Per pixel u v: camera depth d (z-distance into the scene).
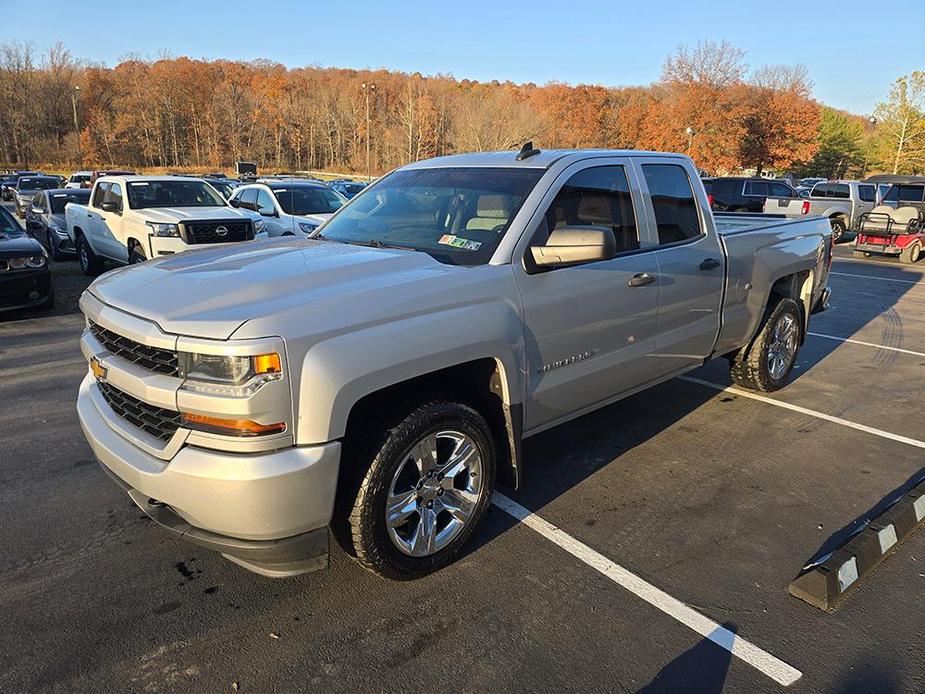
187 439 2.41
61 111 85.56
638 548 3.28
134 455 2.60
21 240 8.81
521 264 3.15
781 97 44.59
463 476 3.09
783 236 5.36
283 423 2.37
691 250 4.26
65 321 8.55
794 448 4.54
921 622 2.74
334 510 2.66
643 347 3.96
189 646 2.57
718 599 2.89
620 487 3.93
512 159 3.78
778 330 5.52
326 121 92.56
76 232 12.82
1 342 7.37
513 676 2.44
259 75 108.81
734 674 2.45
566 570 3.09
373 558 2.74
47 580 2.98
